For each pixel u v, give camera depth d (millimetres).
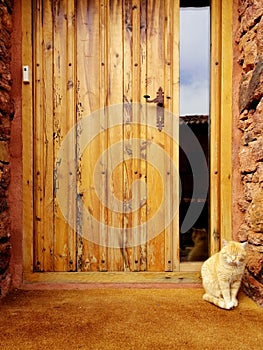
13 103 2631
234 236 2633
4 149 2496
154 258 2719
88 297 2387
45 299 2348
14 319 1975
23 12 2645
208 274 2293
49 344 1666
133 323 1908
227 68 2646
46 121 2705
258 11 2211
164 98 2699
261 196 2176
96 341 1693
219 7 2654
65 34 2684
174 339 1713
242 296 2355
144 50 2688
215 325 1882
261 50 2170
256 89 2217
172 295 2424
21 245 2654
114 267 2717
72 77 2695
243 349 1614
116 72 2699
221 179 2672
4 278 2445
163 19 2678
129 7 2674
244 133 2525
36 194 2707
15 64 2641
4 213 2484
